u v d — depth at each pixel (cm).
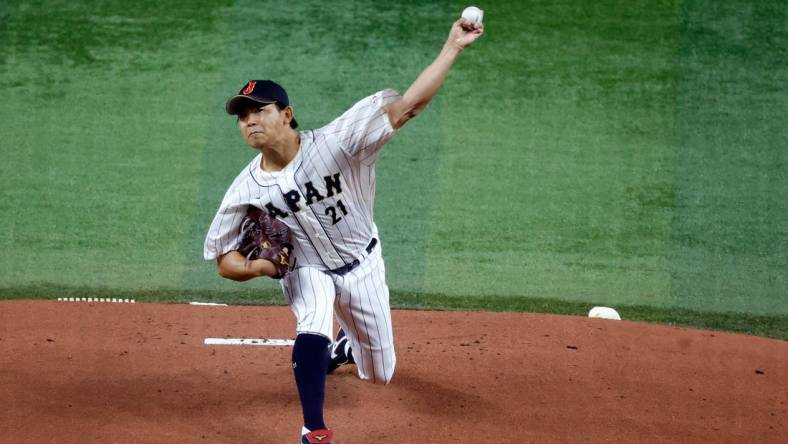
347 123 1719
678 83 3772
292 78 3759
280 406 2002
